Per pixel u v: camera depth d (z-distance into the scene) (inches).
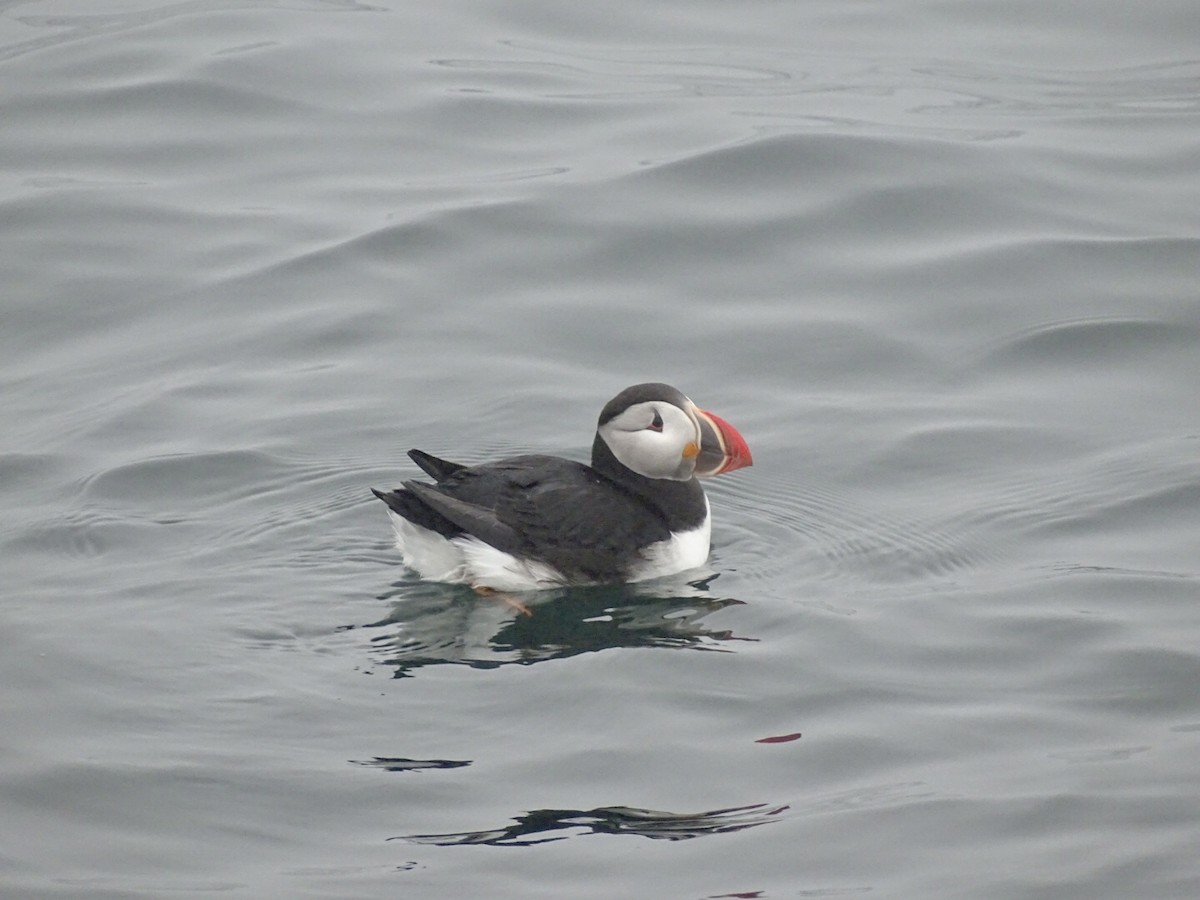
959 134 693.3
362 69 765.3
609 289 602.2
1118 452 501.0
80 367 557.9
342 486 483.8
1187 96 727.1
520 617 419.2
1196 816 334.3
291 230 638.5
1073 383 546.0
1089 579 433.7
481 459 502.3
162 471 489.4
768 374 553.6
